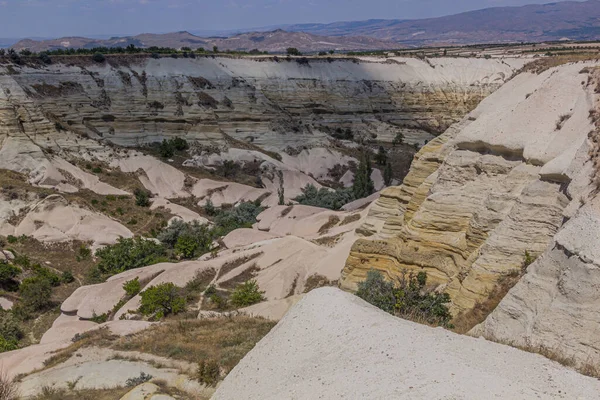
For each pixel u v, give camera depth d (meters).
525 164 24.39
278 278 37.94
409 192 35.81
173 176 73.81
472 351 10.47
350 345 11.48
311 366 11.43
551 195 21.20
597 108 22.11
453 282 23.91
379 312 12.92
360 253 29.62
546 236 20.91
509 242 21.41
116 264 49.53
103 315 37.19
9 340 34.66
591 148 19.72
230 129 90.50
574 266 14.93
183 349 23.55
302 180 80.88
